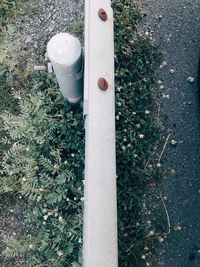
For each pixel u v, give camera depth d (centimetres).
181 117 136
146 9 146
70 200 122
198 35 144
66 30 143
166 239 125
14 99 136
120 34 137
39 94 132
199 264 123
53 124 127
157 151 132
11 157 128
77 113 130
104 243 78
